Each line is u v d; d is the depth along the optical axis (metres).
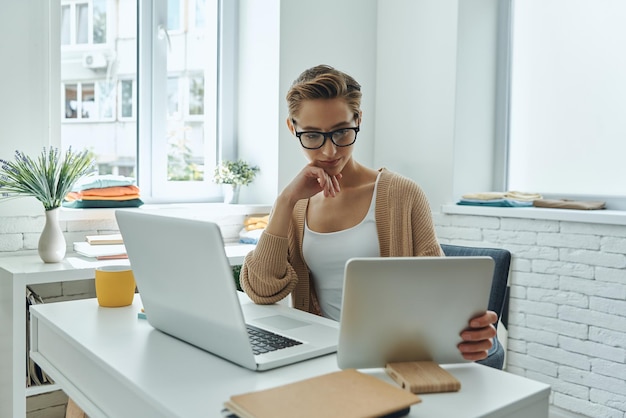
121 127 3.28
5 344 2.34
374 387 0.92
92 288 2.89
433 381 0.99
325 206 1.71
